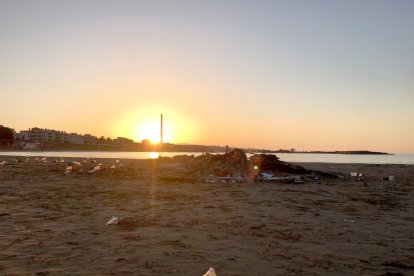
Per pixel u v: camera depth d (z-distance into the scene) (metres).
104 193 17.00
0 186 18.88
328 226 10.57
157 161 30.27
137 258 7.11
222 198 16.08
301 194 18.19
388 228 10.45
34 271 6.28
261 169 28.08
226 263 6.95
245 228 10.05
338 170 40.09
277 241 8.70
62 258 7.04
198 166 26.91
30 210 12.18
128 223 10.39
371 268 6.89
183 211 12.57
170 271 6.42
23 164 38.00
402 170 40.81
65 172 27.41
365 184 24.22
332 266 6.95
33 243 8.06
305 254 7.68
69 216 11.28
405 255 7.77
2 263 6.69
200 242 8.43
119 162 44.34
